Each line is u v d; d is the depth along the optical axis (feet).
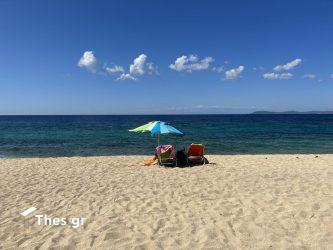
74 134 123.75
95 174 37.55
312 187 28.89
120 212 22.59
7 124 226.17
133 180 33.53
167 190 28.73
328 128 160.45
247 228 19.20
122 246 17.07
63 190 29.45
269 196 25.93
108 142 92.12
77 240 17.88
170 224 20.03
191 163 43.98
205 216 21.44
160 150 43.96
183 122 262.26
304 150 74.13
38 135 119.85
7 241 17.92
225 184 30.81
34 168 42.45
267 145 84.02
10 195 27.73
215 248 16.62
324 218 20.51
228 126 189.06
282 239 17.56
